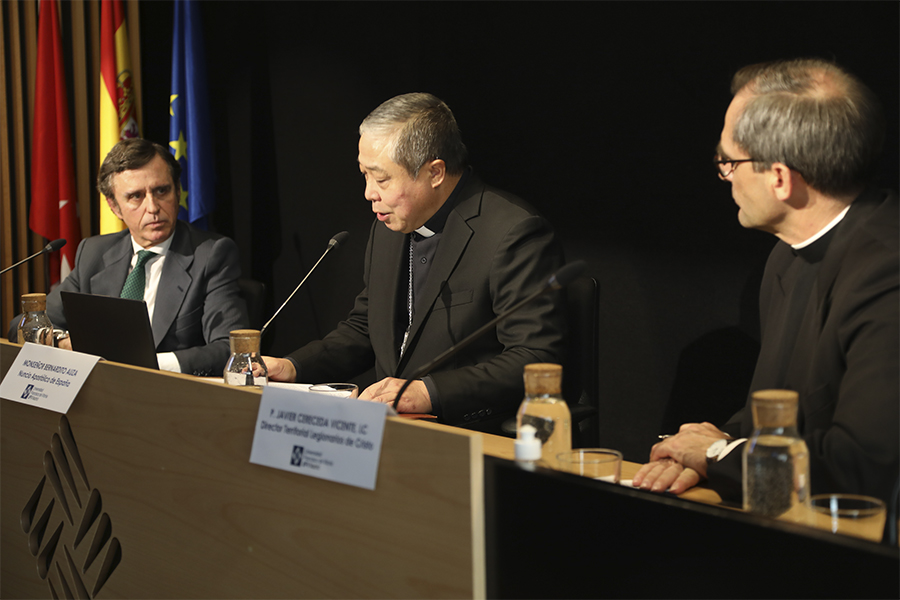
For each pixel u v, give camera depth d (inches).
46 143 134.2
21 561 61.6
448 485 35.0
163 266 100.7
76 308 72.5
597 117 100.7
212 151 138.9
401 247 82.1
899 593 26.8
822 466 40.9
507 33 108.5
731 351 91.5
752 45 87.0
